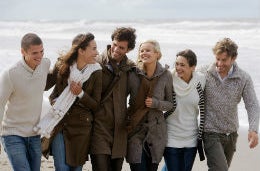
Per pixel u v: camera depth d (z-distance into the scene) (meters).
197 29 33.41
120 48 4.94
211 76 5.21
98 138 5.02
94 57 4.91
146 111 5.12
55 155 4.95
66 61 4.89
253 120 5.15
